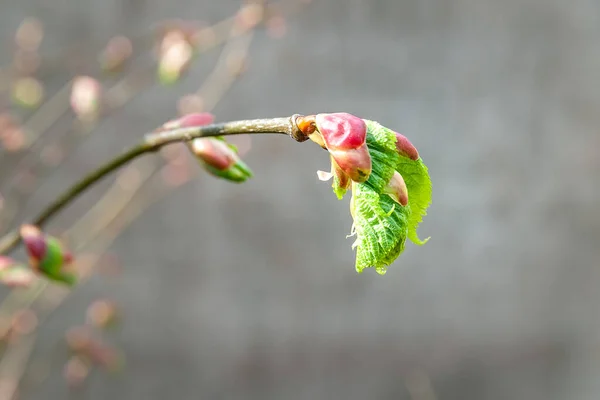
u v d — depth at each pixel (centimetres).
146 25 68
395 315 83
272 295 80
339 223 79
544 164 83
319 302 81
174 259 76
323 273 80
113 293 75
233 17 63
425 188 32
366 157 32
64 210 68
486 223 83
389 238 32
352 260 80
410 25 76
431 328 84
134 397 78
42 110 61
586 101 82
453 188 82
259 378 81
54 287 63
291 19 72
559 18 80
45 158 61
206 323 79
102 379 76
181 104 55
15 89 55
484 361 86
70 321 73
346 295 81
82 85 44
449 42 77
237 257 78
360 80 75
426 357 85
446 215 82
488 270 85
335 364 83
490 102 80
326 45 74
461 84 79
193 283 77
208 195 76
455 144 80
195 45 50
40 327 72
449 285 84
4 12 65
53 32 66
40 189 67
